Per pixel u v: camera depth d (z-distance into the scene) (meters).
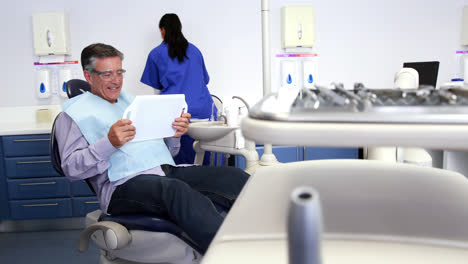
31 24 3.53
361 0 3.62
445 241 0.47
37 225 3.22
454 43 3.68
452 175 0.73
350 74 3.70
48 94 3.56
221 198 1.67
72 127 1.73
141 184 1.55
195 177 1.76
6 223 3.20
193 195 1.45
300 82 3.67
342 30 3.65
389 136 0.45
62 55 3.54
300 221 0.31
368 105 0.50
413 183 0.67
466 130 0.43
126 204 1.57
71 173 1.67
